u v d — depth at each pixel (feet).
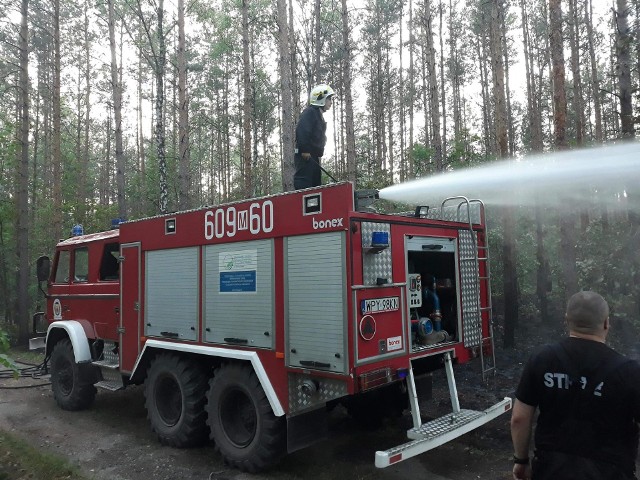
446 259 17.19
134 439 19.29
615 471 7.14
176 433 17.84
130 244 20.39
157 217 19.19
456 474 15.17
